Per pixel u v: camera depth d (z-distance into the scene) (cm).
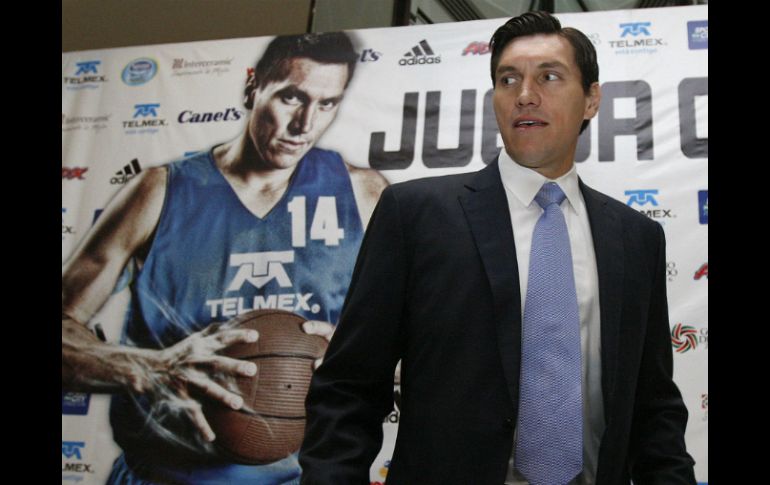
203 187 279
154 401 261
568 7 304
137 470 257
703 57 261
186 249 273
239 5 340
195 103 288
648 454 128
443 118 270
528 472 110
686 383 237
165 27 348
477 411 110
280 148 277
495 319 114
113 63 298
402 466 113
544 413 111
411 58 277
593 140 259
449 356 114
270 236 269
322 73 281
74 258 279
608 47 265
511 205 128
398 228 124
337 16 327
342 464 108
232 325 263
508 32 137
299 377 256
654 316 134
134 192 283
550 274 120
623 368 121
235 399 257
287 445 251
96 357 269
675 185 252
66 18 346
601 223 131
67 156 291
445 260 119
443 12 315
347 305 123
